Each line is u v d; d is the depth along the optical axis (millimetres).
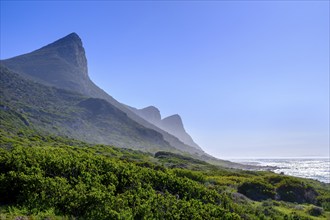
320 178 101500
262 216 25047
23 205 15766
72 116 199750
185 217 18188
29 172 18031
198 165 84188
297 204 35594
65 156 22812
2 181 16938
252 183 39469
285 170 156875
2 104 120000
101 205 16469
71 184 18969
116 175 22141
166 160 87500
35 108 174750
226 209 22609
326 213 30875
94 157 24750
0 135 61969
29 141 67562
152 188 22328
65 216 15617
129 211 16938
